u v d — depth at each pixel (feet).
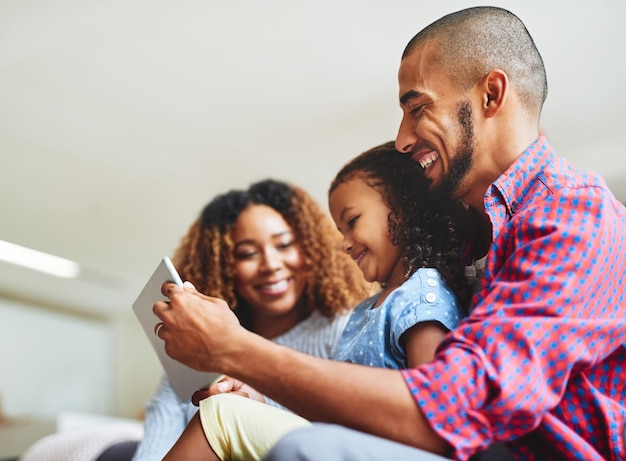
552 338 2.81
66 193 14.74
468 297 4.01
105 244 16.98
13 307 20.94
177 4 9.56
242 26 9.48
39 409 20.86
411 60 4.28
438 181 4.22
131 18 10.09
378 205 4.57
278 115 10.48
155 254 17.19
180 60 10.44
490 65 3.98
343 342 4.41
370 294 5.78
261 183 6.28
